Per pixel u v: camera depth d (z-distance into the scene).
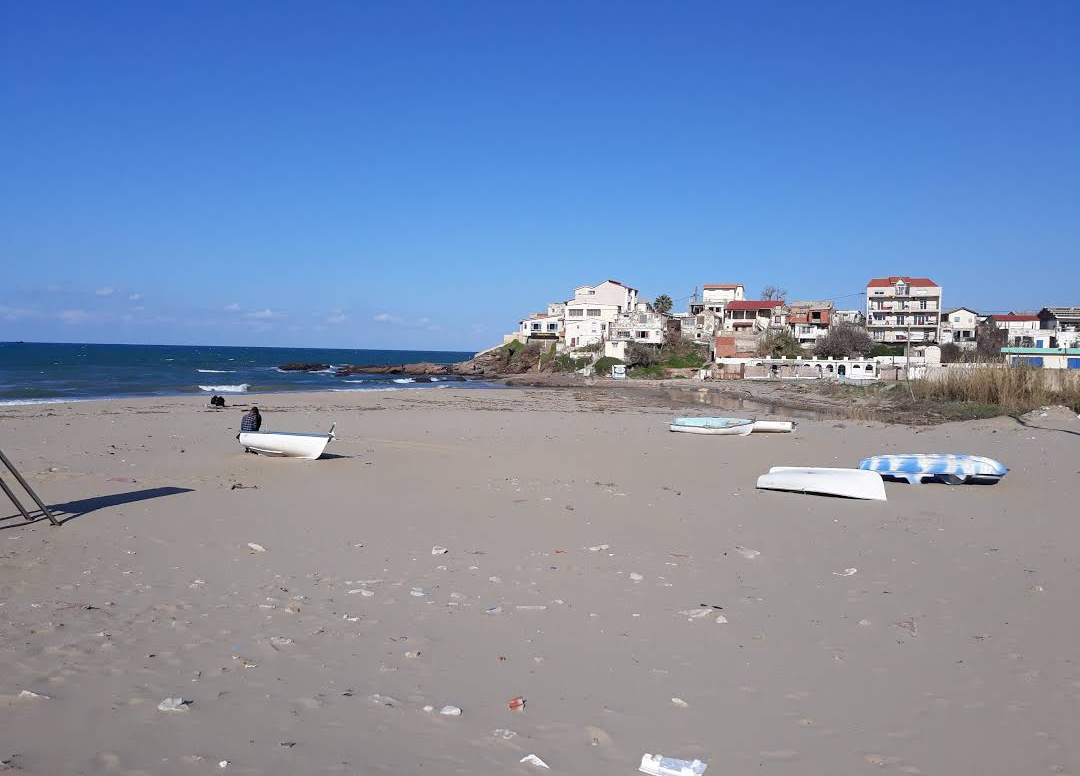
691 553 12.20
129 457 22.17
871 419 46.22
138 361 145.62
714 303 137.25
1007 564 11.76
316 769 5.38
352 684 6.91
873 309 114.75
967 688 7.15
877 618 9.14
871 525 14.53
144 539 12.27
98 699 6.39
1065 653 8.04
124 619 8.42
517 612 9.09
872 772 5.63
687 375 107.25
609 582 10.45
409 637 8.16
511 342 138.38
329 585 9.99
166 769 5.30
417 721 6.22
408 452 24.88
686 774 5.47
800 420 44.78
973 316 119.00
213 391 68.50
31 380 78.75
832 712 6.63
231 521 13.82
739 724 6.37
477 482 18.89
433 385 93.75
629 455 25.23
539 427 36.19
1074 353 83.81
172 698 6.36
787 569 11.35
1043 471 21.89
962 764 5.77
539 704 6.64
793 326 120.75
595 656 7.80
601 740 6.02
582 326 126.25
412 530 13.48
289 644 7.83
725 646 8.15
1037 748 6.02
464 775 5.39
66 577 10.01
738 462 24.05
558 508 15.66
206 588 9.70
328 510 15.09
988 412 44.88
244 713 6.24
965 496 17.75
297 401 55.06
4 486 12.96
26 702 6.24
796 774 5.58
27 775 5.10
